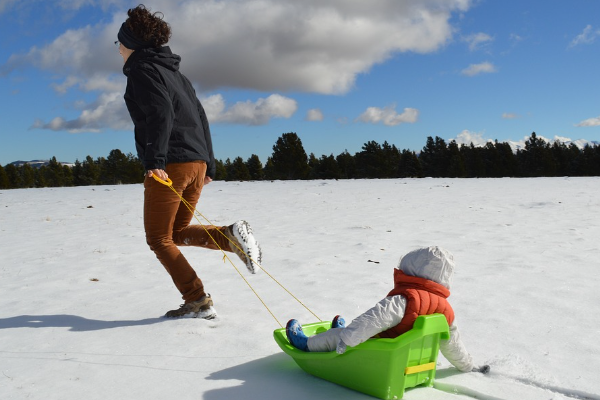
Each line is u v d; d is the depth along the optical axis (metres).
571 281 5.02
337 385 2.80
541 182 23.00
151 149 3.67
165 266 3.97
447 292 2.75
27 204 15.90
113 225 10.37
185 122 3.96
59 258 6.85
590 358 3.11
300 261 6.25
